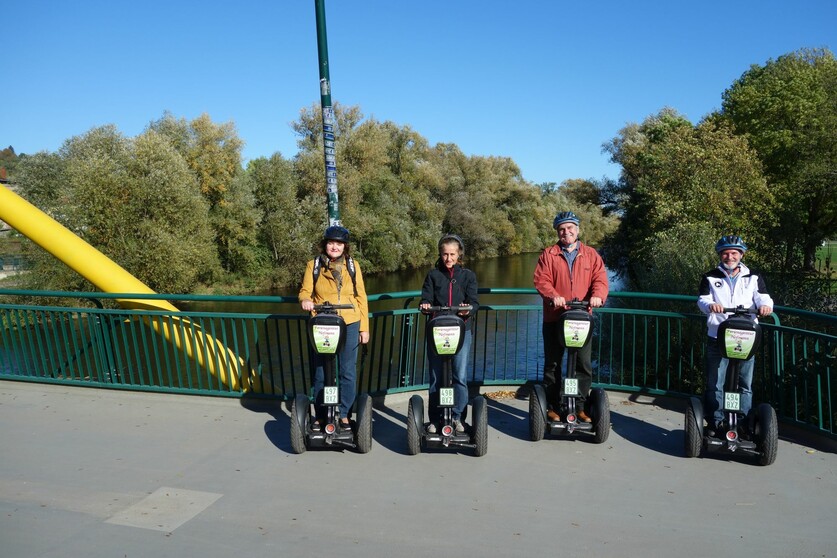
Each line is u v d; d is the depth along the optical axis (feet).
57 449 16.51
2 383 22.66
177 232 96.32
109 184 93.30
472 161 195.83
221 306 84.74
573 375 15.67
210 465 15.31
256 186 131.64
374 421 18.67
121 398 21.02
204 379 26.35
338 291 15.92
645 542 11.49
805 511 12.62
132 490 13.92
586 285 16.48
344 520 12.43
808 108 94.27
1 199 29.76
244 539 11.73
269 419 18.86
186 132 123.65
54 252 30.22
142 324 21.53
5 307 22.54
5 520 12.50
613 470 14.74
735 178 81.10
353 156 147.74
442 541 11.58
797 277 49.08
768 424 14.32
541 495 13.48
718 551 11.15
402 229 149.69
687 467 14.85
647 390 19.75
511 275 146.92
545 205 224.74
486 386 21.09
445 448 15.92
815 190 92.58
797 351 21.33
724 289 15.48
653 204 91.56
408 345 20.76
